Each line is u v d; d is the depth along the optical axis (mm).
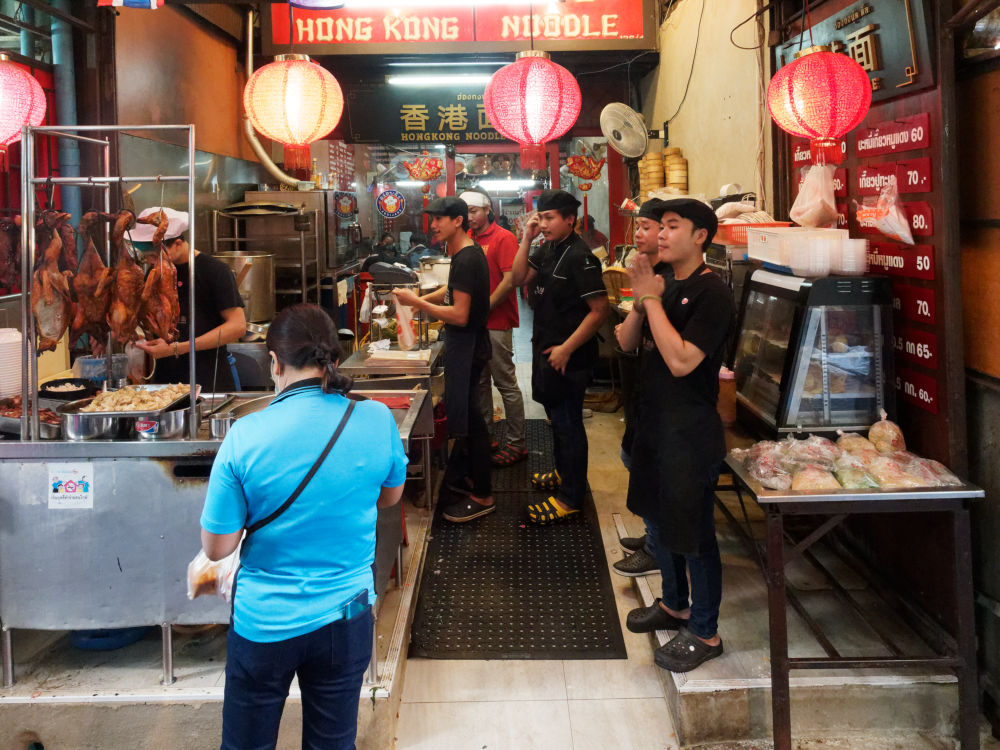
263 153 6762
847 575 3268
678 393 2545
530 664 2977
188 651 2814
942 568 2652
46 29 4523
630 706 2738
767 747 2529
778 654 2346
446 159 8906
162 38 5484
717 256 4059
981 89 2490
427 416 4074
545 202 3812
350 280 7504
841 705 2561
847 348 2785
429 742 2572
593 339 3986
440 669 2951
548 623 3248
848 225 3266
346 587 1823
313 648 1795
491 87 4086
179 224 3504
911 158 2744
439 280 5914
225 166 6637
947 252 2525
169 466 2492
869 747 2510
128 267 2645
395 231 12773
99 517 2518
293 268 6324
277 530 1749
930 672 2588
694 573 2652
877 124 2980
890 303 2764
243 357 4258
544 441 5750
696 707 2545
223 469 1715
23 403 2494
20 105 3334
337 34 6676
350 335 6422
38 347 2588
